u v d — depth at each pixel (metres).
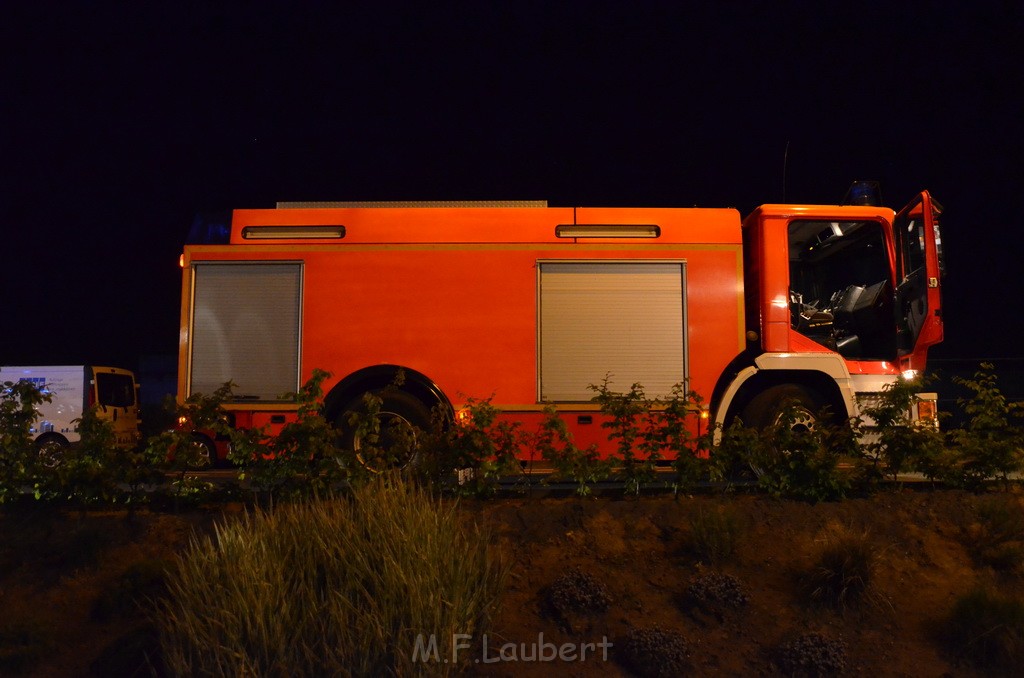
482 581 4.68
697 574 5.20
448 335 8.32
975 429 6.49
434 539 4.61
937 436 6.34
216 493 6.38
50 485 6.12
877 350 8.68
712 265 8.45
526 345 8.31
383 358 8.31
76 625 4.94
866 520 5.74
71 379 15.12
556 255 8.41
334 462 6.09
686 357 8.33
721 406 8.10
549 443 6.52
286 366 8.32
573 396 8.26
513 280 8.38
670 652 4.39
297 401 6.24
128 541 5.66
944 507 5.88
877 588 5.02
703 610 4.88
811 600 4.95
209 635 4.13
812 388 8.27
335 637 4.16
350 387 8.22
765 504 5.94
